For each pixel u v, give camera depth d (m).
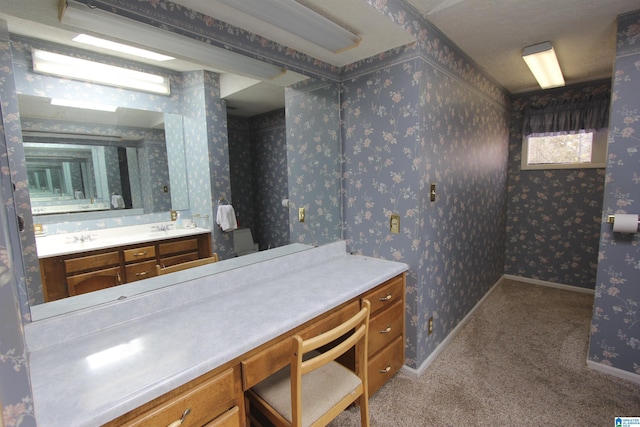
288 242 1.87
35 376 0.87
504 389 1.84
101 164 1.17
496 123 3.11
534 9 1.70
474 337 2.45
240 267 1.58
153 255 1.33
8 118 0.96
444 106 2.07
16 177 0.97
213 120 1.51
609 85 3.01
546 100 3.37
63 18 1.03
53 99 1.05
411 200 1.83
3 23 0.93
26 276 1.00
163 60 1.32
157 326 1.16
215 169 1.53
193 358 0.94
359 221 2.11
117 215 1.22
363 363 1.33
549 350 2.23
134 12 1.14
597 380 1.90
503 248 3.69
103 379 0.85
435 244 2.08
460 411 1.67
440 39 1.96
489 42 2.12
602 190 3.17
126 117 1.23
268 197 1.76
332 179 2.09
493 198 3.18
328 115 2.03
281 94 1.76
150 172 1.31
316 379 1.31
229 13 1.34
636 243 1.81
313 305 1.32
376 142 1.95
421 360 2.00
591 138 3.20
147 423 0.82
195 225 1.47
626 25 1.74
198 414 0.93
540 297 3.22
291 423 1.10
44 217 1.04
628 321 1.87
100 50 1.15
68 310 1.09
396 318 1.86
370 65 1.92
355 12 1.41
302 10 1.34
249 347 1.03
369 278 1.65
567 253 3.41
